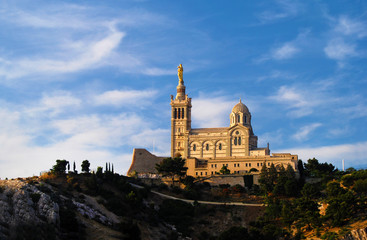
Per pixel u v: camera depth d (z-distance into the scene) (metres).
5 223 162.50
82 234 181.25
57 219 178.75
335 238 193.38
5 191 179.62
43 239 165.62
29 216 171.25
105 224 197.25
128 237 188.62
